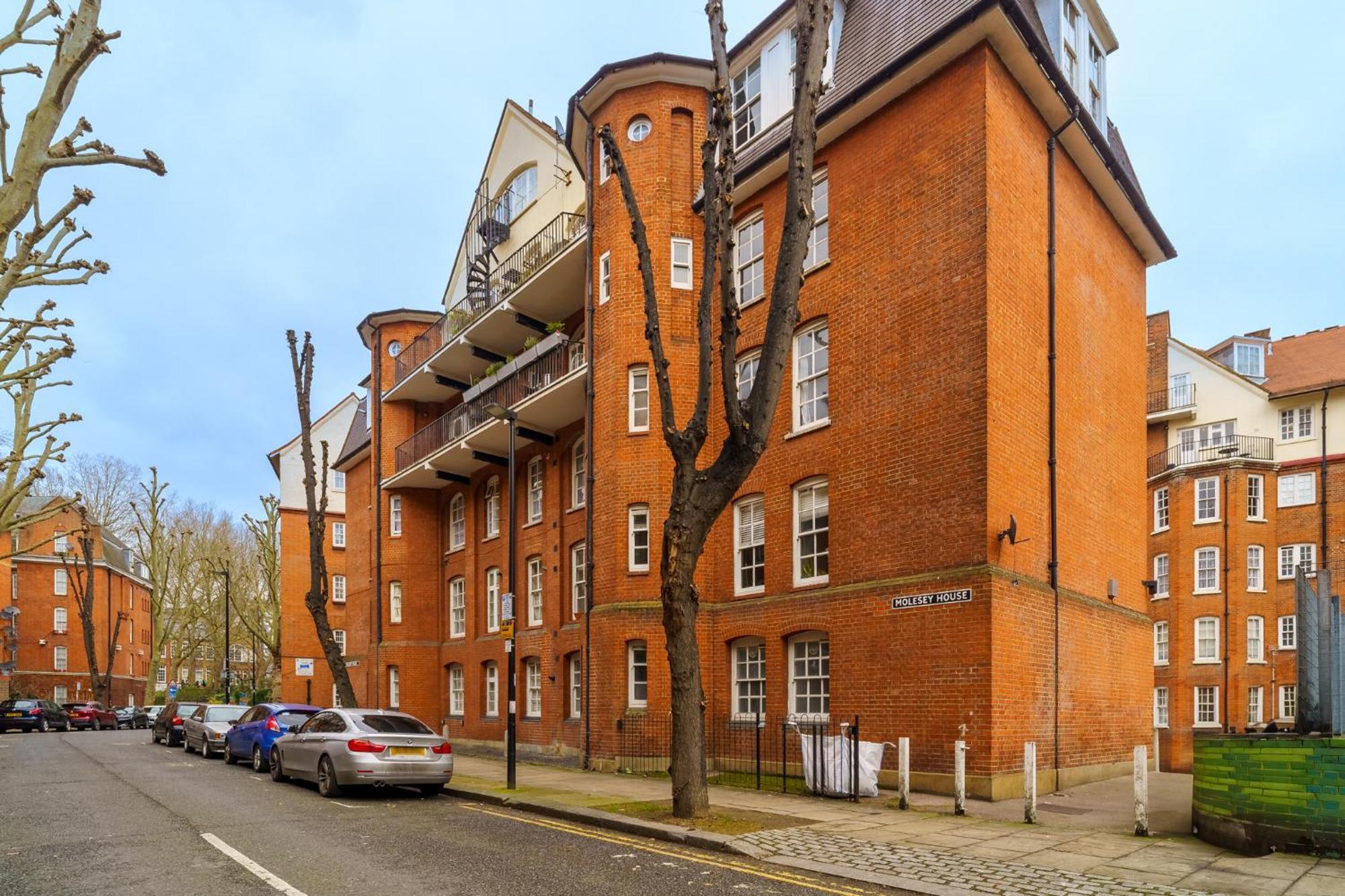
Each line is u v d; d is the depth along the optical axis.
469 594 26.30
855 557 14.65
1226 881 7.23
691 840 9.11
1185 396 35.06
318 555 23.05
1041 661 13.60
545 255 22.11
